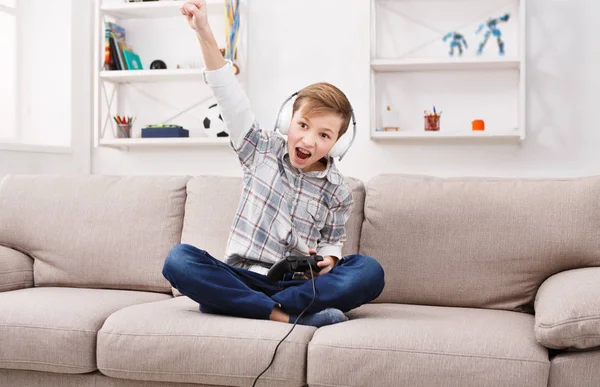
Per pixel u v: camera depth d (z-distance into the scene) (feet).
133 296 6.48
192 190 7.16
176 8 10.64
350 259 5.52
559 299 4.72
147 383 5.22
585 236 5.81
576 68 9.82
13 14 11.03
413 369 4.55
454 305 6.12
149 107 11.23
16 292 6.40
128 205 7.13
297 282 5.53
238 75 10.66
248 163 5.96
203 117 11.05
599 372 4.42
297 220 5.86
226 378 4.90
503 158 10.07
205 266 5.24
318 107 5.49
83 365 5.32
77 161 11.25
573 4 9.80
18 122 11.14
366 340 4.70
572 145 9.86
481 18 10.12
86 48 11.49
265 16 10.73
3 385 5.65
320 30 10.57
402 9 10.32
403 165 10.36
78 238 7.06
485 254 6.04
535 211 6.01
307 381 4.77
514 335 4.76
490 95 10.14
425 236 6.21
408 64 9.80
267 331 4.91
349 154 10.51
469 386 4.47
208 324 5.07
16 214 7.25
